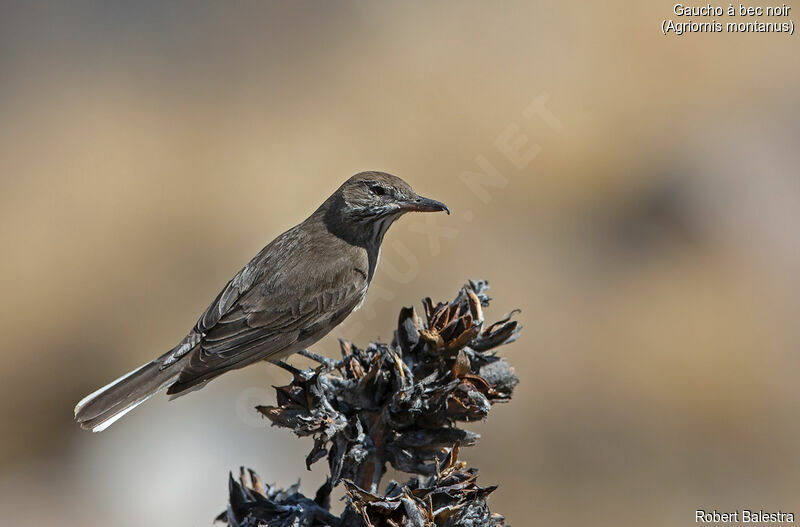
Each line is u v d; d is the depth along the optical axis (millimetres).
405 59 18562
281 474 12547
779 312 14969
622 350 14289
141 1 20641
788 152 16609
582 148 16344
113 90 19062
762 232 15742
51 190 17109
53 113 18672
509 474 12977
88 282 15617
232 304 8445
